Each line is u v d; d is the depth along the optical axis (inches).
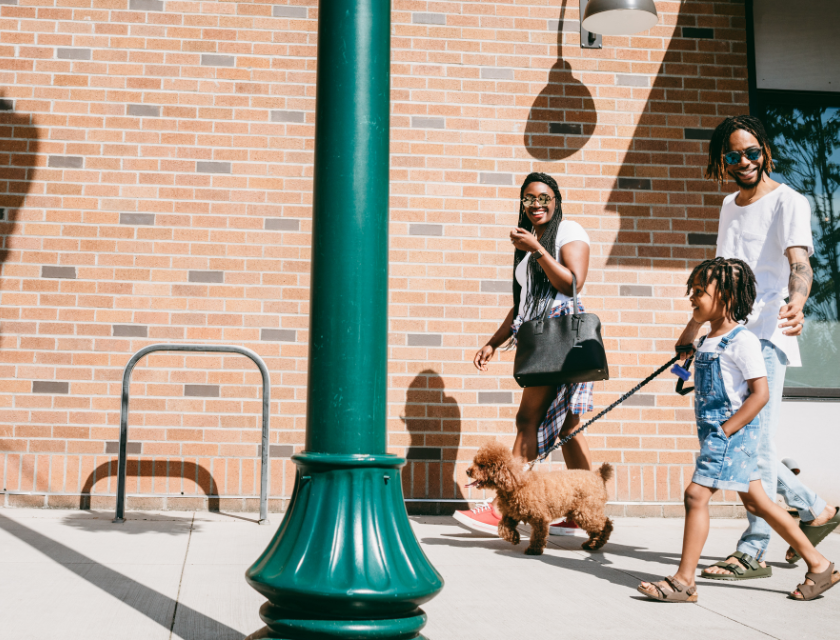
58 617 97.9
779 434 207.2
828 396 211.3
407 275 199.3
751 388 118.6
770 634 98.4
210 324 192.4
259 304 193.9
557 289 158.2
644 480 197.9
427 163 203.2
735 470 116.8
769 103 221.8
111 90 196.2
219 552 140.0
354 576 71.5
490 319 199.8
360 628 70.8
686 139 211.9
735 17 217.9
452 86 206.2
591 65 211.0
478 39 208.2
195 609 103.0
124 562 130.1
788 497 145.0
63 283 189.9
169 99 197.6
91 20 197.5
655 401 201.2
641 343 203.3
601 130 209.6
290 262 195.9
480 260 201.3
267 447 174.7
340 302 78.7
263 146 198.5
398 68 205.3
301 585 71.0
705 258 208.5
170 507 185.6
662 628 100.3
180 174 195.8
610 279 204.8
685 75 214.2
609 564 141.6
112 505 185.0
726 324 124.1
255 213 196.4
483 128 205.8
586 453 167.9
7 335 187.2
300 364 193.2
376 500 77.1
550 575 131.0
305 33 202.7
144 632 92.7
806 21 222.4
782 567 144.3
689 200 209.9
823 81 221.6
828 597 120.0
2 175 191.5
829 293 219.3
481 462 146.5
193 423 188.7
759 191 143.6
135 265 192.1
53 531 156.2
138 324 190.4
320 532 74.6
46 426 185.6
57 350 187.8
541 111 207.9
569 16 211.3
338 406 77.7
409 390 195.9
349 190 79.7
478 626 99.5
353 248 79.3
